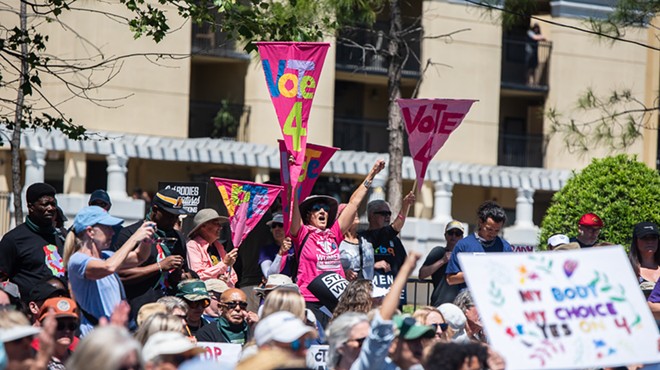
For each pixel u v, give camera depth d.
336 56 48.88
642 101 53.69
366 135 51.88
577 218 28.86
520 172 51.62
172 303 14.27
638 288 11.58
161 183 20.97
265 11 27.00
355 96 52.34
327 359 13.22
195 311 15.77
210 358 14.45
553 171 52.09
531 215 52.06
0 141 24.02
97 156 44.00
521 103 55.50
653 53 54.00
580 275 11.54
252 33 22.16
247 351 12.45
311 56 17.88
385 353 11.51
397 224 19.72
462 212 54.09
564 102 53.03
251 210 19.62
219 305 15.74
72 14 40.94
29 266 16.55
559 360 11.17
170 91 44.19
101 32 41.47
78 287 13.60
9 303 13.46
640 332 11.43
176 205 16.22
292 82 17.84
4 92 34.25
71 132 23.14
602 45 53.22
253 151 46.12
